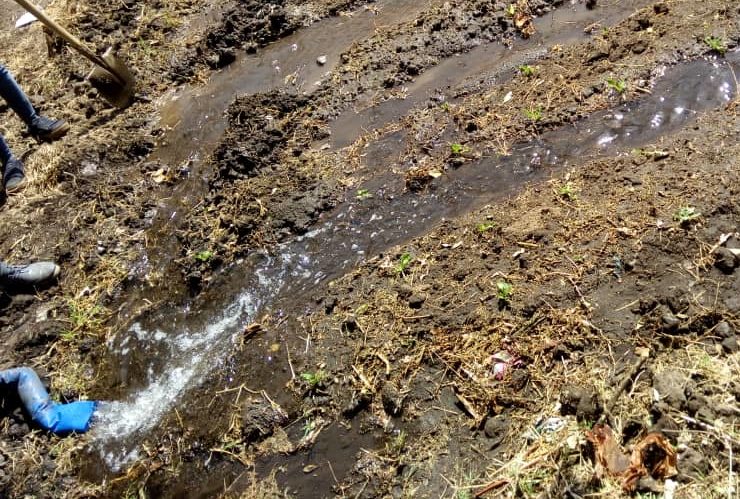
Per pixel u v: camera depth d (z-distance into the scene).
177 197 5.14
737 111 4.21
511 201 4.24
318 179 4.87
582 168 4.27
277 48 6.12
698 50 4.72
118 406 4.12
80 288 4.73
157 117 5.81
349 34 5.99
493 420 3.26
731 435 2.83
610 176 4.12
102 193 5.25
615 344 3.31
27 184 5.42
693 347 3.20
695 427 2.91
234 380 4.00
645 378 3.15
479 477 3.11
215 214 4.88
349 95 5.41
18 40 6.95
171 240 4.87
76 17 6.79
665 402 3.01
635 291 3.46
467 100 5.04
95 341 4.46
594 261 3.64
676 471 2.80
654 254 3.55
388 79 5.41
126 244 4.93
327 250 4.47
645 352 3.22
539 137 4.59
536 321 3.52
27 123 5.54
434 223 4.37
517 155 4.54
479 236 4.08
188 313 4.47
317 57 5.88
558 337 3.42
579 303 3.51
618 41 5.00
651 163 4.09
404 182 4.66
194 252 4.69
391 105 5.23
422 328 3.71
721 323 3.21
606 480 2.86
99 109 5.96
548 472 2.98
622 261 3.58
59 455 3.94
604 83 4.73
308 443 3.57
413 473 3.25
